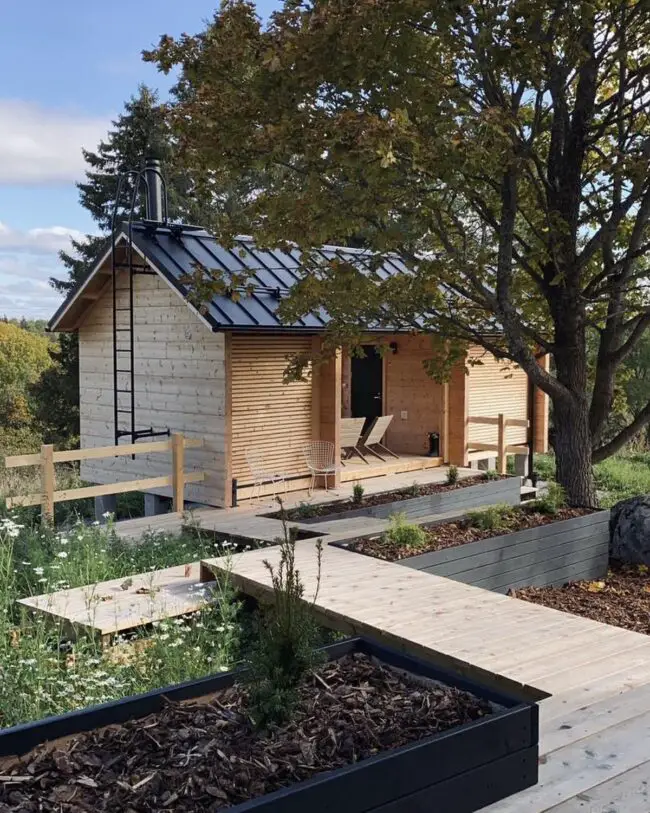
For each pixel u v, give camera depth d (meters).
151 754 3.11
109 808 2.77
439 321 10.52
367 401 18.22
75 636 6.28
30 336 42.81
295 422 13.97
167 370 13.78
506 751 3.26
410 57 7.86
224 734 3.26
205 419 13.18
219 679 3.62
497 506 9.34
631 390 26.12
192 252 13.48
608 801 3.46
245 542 9.32
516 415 18.20
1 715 4.77
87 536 8.73
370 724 3.32
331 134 7.42
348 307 10.06
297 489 14.01
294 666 3.40
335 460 14.20
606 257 10.39
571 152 9.82
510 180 8.81
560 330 10.25
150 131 34.34
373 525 9.88
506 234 8.96
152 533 9.61
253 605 7.32
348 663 3.96
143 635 6.31
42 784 2.91
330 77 7.61
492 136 7.75
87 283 14.35
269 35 8.05
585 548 9.30
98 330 15.15
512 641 5.43
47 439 33.59
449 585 6.73
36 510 14.84
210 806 2.79
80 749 3.15
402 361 17.50
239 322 12.35
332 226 8.12
